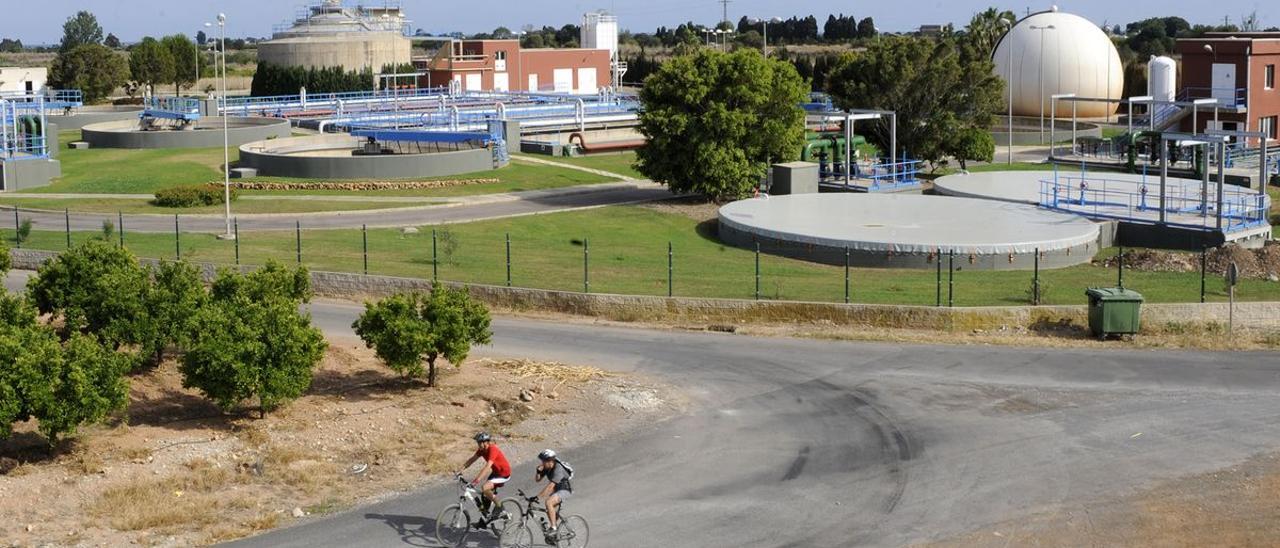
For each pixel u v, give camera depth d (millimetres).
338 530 20781
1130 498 22688
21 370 22344
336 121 86312
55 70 126188
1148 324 35250
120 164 71125
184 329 28375
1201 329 35188
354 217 54500
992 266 44281
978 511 21984
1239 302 36188
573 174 70188
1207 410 27703
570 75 130125
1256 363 31625
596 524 21156
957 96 69375
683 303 36406
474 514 21203
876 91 69875
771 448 25094
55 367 22719
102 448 23797
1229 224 48312
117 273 28844
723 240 51156
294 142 77875
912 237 45906
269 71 120562
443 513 20391
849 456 24656
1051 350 32812
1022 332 35000
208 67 166250
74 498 21578
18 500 21266
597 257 45281
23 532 20172
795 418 27062
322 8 129250
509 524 20000
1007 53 97375
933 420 26953
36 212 55562
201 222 52656
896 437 25828
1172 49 165875
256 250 44594
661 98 58312
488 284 38562
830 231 47438
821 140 65750
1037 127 94250
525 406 27344
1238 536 21172
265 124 86938
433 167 67188
